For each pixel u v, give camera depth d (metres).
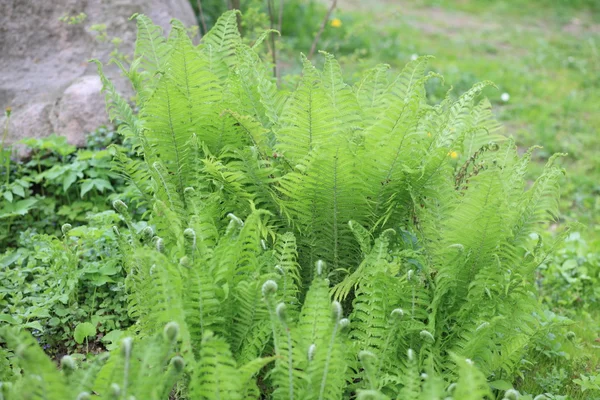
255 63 3.43
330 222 2.98
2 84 4.77
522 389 3.09
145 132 3.12
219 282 2.63
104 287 3.45
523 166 3.13
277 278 2.62
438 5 13.09
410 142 2.86
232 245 2.59
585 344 3.58
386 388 2.64
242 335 2.64
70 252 3.28
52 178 4.10
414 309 2.72
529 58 9.73
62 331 3.28
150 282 2.60
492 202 2.71
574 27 12.19
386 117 2.84
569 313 3.90
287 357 2.32
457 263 2.76
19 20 5.02
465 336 2.74
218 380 2.25
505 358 2.72
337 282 3.11
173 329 2.12
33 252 3.70
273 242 3.04
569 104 7.63
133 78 3.33
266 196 3.03
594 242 4.61
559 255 4.31
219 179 2.99
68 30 5.11
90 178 4.18
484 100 3.53
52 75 4.91
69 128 4.59
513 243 3.01
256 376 2.74
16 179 4.18
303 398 2.34
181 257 2.54
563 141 6.69
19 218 4.12
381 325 2.63
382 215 3.02
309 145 2.97
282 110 3.28
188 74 2.99
